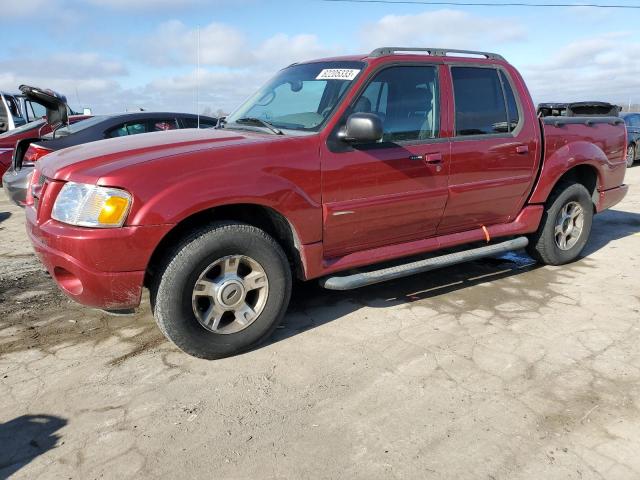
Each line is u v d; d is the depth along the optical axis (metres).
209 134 3.69
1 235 6.64
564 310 4.11
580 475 2.31
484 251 4.48
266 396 2.95
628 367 3.22
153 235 2.95
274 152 3.33
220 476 2.33
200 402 2.89
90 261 2.91
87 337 3.69
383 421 2.71
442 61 4.16
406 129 3.91
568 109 7.01
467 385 3.04
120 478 2.31
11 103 13.66
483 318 3.96
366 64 3.81
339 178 3.55
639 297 4.38
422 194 3.96
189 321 3.17
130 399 2.92
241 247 3.25
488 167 4.33
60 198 3.04
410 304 4.25
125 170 2.94
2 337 3.69
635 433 2.59
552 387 3.01
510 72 4.60
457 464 2.39
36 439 2.58
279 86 4.30
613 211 8.02
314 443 2.54
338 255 3.80
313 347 3.52
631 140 14.06
